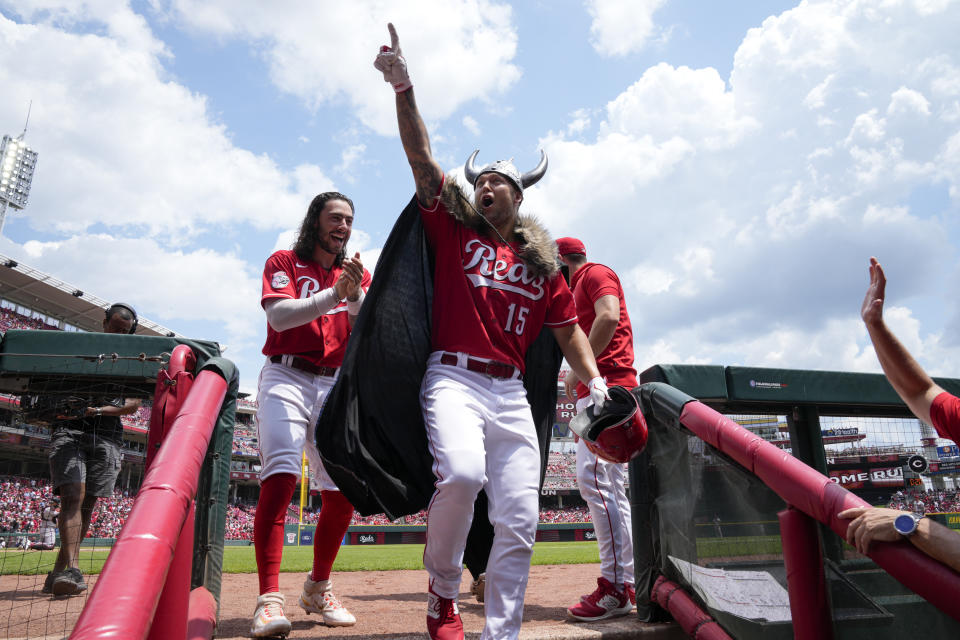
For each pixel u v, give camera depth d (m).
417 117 2.19
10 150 47.19
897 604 1.50
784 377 3.97
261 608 2.41
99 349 2.88
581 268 3.49
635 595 2.94
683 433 2.60
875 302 1.98
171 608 1.43
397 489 2.18
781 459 1.83
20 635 2.29
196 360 2.42
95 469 3.45
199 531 2.39
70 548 3.26
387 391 2.27
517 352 2.30
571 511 48.22
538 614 3.19
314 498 39.81
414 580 5.61
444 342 2.23
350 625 2.79
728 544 2.21
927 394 1.92
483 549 2.47
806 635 1.69
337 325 3.01
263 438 2.69
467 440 1.99
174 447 1.43
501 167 2.46
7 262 35.97
